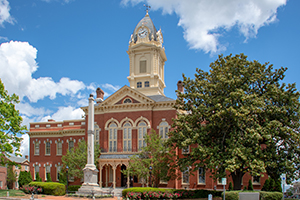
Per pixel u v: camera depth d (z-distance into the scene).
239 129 36.25
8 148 43.53
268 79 38.44
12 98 46.94
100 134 55.53
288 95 36.34
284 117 36.31
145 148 45.50
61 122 62.41
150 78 64.75
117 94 55.22
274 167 35.47
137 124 53.59
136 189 37.12
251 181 44.81
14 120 45.41
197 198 37.62
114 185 49.84
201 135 37.44
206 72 41.00
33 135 62.75
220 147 36.97
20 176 55.28
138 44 65.81
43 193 42.31
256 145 34.91
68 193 43.06
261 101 35.00
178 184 50.16
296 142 35.91
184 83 41.53
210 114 37.88
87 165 42.81
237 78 36.53
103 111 56.12
